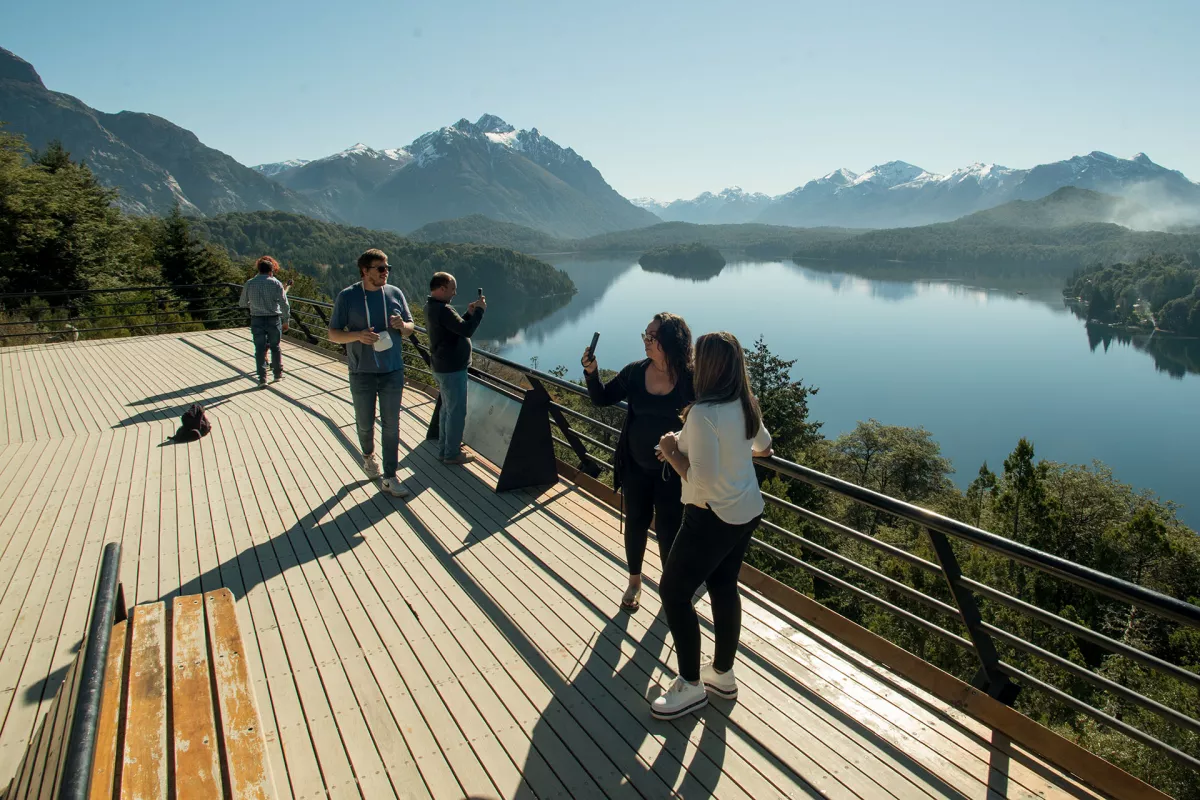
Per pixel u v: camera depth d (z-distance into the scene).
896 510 2.82
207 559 4.34
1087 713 2.45
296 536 4.67
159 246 26.69
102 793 1.82
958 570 2.79
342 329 5.19
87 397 8.90
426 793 2.42
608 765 2.56
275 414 7.92
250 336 13.98
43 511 5.16
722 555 2.64
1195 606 1.98
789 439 49.44
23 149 21.45
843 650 3.24
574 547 4.44
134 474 5.96
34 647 3.41
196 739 2.04
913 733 2.71
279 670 3.17
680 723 2.78
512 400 6.00
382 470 5.80
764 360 50.97
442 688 3.02
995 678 2.82
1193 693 21.70
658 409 3.26
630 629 3.49
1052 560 2.32
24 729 2.82
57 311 17.88
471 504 5.18
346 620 3.60
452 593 3.87
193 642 2.64
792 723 2.78
